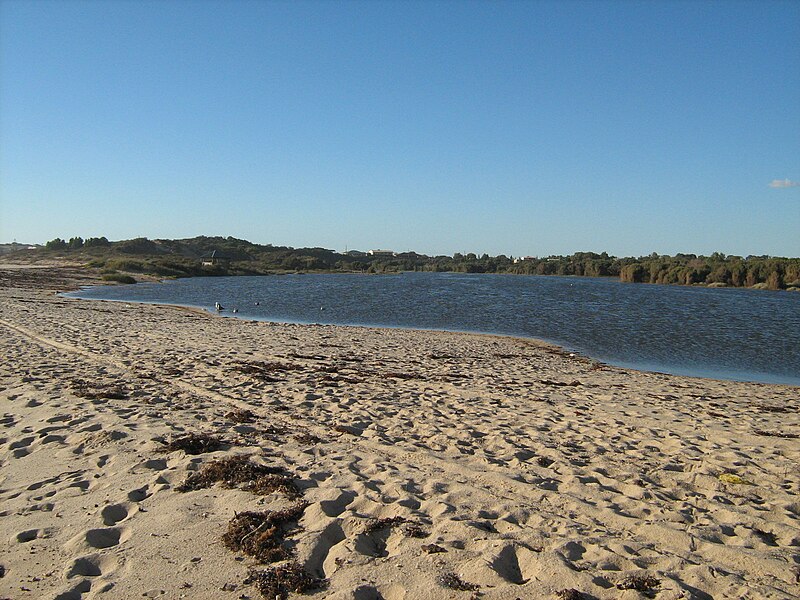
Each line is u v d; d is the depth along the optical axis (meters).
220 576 4.41
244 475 6.45
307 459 7.25
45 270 72.31
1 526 5.20
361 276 117.19
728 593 4.33
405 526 5.30
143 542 4.92
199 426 8.52
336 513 5.64
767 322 35.91
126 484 6.19
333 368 14.96
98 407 9.26
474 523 5.42
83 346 16.05
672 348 24.86
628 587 4.32
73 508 5.59
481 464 7.47
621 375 17.08
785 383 18.25
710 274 91.88
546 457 7.94
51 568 4.51
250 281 83.12
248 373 13.17
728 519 5.93
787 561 4.91
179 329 22.45
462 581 4.36
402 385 13.05
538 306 45.03
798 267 80.75
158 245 136.38
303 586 4.26
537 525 5.54
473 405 11.25
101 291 52.91
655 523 5.69
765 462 8.04
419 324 32.47
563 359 20.08
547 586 4.31
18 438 7.67
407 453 7.79
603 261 144.75
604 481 7.02
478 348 21.80
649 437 9.30
